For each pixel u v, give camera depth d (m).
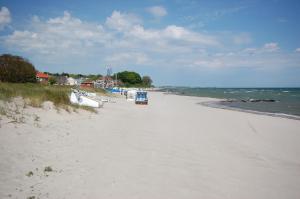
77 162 9.76
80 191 7.59
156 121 23.31
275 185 9.54
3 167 8.13
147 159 11.23
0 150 9.32
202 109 38.62
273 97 83.31
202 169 10.58
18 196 6.76
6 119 12.98
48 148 10.74
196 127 21.11
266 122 25.97
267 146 15.62
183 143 14.87
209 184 9.12
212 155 12.75
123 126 18.78
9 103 16.23
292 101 63.44
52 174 8.38
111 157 10.93
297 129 22.22
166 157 11.79
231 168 10.98
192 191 8.45
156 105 43.59
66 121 16.69
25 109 16.14
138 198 7.62
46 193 7.18
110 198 7.43
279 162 12.45
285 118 29.84
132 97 53.16
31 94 19.97
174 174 9.76
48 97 20.89
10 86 23.92
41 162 9.16
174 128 19.94
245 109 42.16
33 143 10.91
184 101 58.50
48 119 15.79
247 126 23.11
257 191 8.90
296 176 10.62
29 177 7.89
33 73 41.62
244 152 13.85
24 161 8.94
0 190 6.86
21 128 12.41
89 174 8.84
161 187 8.52
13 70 37.91
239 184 9.36
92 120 19.27
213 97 80.56
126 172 9.46
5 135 10.94
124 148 12.61
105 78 112.00
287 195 8.77
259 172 10.79
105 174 9.03
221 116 29.95
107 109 29.23
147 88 166.88
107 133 15.59
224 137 17.55
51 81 77.38
